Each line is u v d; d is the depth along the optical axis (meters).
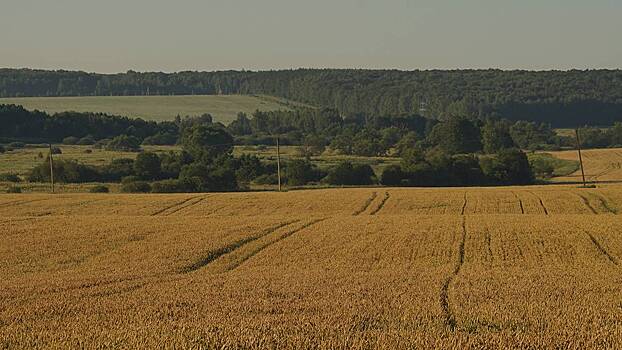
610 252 36.81
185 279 28.16
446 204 62.62
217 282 26.84
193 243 38.94
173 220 49.25
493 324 17.19
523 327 16.56
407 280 26.69
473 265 33.47
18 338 15.05
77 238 41.06
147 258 35.09
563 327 15.97
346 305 20.12
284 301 21.48
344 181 95.69
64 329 16.47
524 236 40.66
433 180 94.75
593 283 25.42
